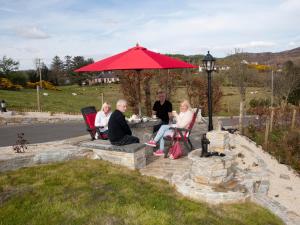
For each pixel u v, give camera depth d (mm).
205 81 22078
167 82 21828
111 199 5402
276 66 40219
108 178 6406
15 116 16859
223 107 29078
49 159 7281
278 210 5691
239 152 9914
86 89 52812
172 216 4883
